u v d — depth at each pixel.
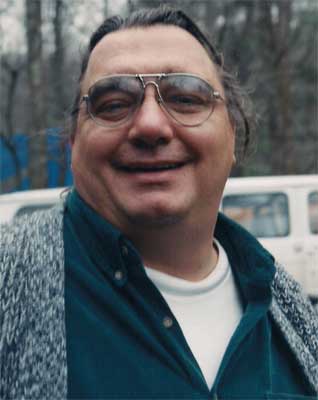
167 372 1.43
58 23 10.17
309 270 6.38
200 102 1.59
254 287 1.69
